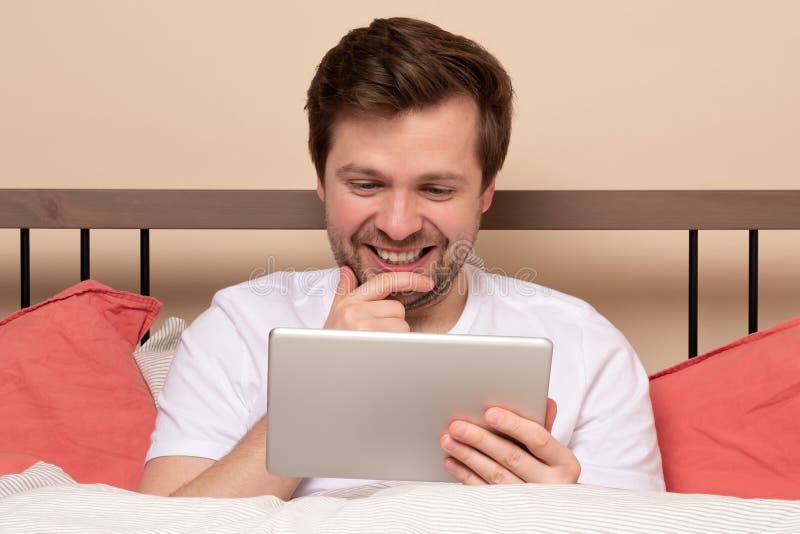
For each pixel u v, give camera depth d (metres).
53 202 1.31
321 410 0.70
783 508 0.57
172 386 1.03
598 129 1.41
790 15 1.39
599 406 1.00
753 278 1.31
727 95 1.40
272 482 0.84
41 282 1.46
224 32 1.43
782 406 0.99
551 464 0.71
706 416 1.03
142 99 1.44
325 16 1.42
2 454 0.99
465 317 1.07
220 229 1.37
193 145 1.44
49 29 1.43
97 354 1.14
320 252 1.45
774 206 1.27
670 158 1.41
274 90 1.43
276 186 1.44
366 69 0.93
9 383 1.11
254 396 1.01
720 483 0.98
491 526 0.57
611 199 1.28
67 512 0.63
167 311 1.46
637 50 1.40
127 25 1.43
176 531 0.59
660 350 1.43
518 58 1.41
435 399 0.69
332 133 0.98
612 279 1.43
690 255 1.31
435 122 0.94
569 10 1.40
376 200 0.97
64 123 1.44
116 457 1.07
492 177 1.05
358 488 0.82
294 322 1.06
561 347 1.02
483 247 1.43
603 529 0.55
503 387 0.69
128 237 1.46
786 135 1.40
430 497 0.61
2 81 1.44
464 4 1.41
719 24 1.39
